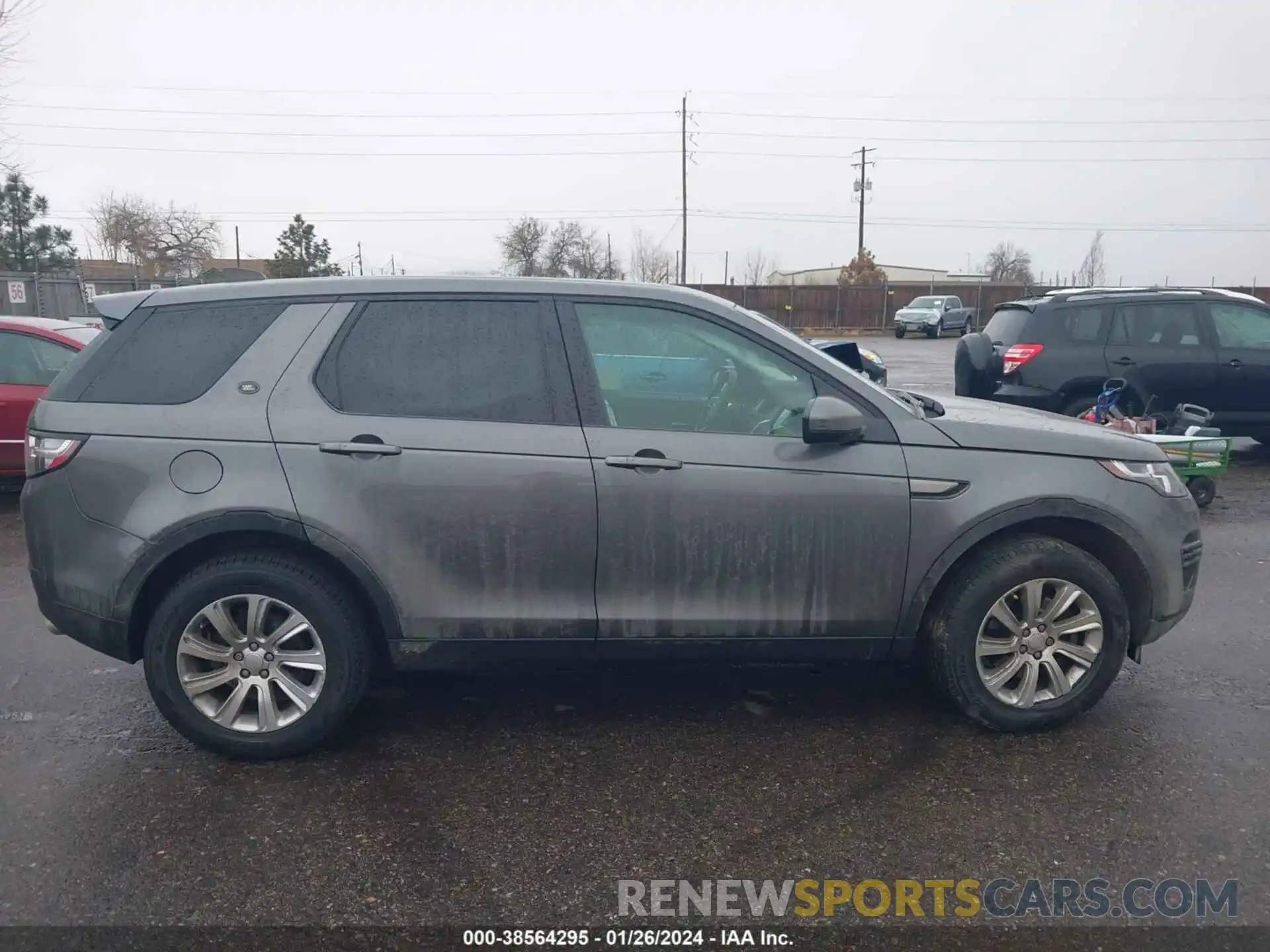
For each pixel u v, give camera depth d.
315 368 3.67
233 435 3.58
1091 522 3.83
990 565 3.76
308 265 45.19
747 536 3.68
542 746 3.86
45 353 8.00
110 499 3.58
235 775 3.62
